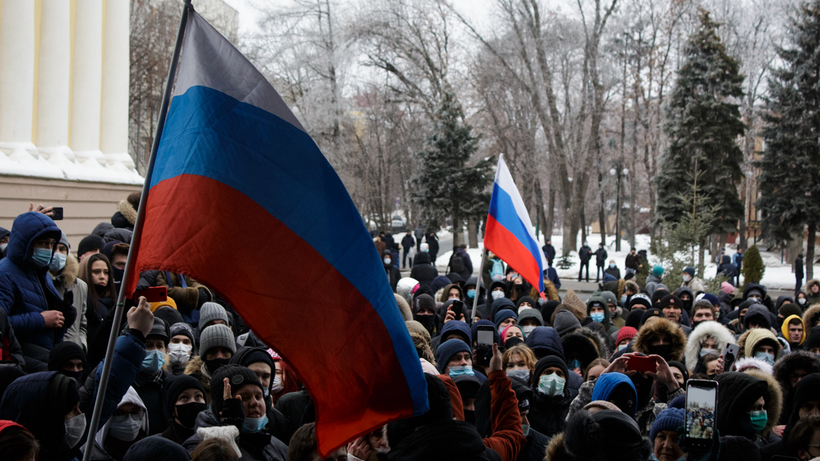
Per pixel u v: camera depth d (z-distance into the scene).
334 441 2.93
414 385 3.04
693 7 42.09
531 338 5.93
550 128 39.12
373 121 44.12
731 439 3.72
